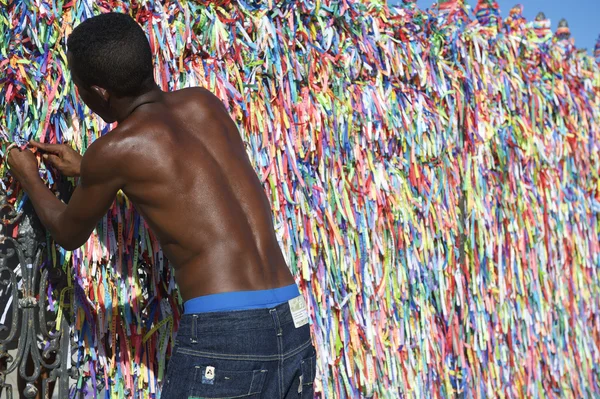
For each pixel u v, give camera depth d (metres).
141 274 2.18
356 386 2.53
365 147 2.61
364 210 2.59
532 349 3.18
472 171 2.96
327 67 2.51
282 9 2.43
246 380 1.63
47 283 1.99
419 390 2.73
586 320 3.52
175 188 1.65
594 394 3.50
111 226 2.10
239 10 2.32
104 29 1.67
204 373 1.63
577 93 3.55
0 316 2.30
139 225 2.14
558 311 3.35
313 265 2.43
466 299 2.92
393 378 2.64
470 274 2.94
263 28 2.35
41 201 1.80
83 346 2.05
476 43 2.96
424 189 2.79
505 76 3.11
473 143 2.95
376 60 2.64
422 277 2.78
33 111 1.94
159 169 1.64
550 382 3.29
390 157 2.70
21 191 1.95
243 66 2.33
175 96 1.84
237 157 1.80
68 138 2.02
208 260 1.64
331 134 2.51
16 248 1.93
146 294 2.17
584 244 3.52
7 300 2.31
